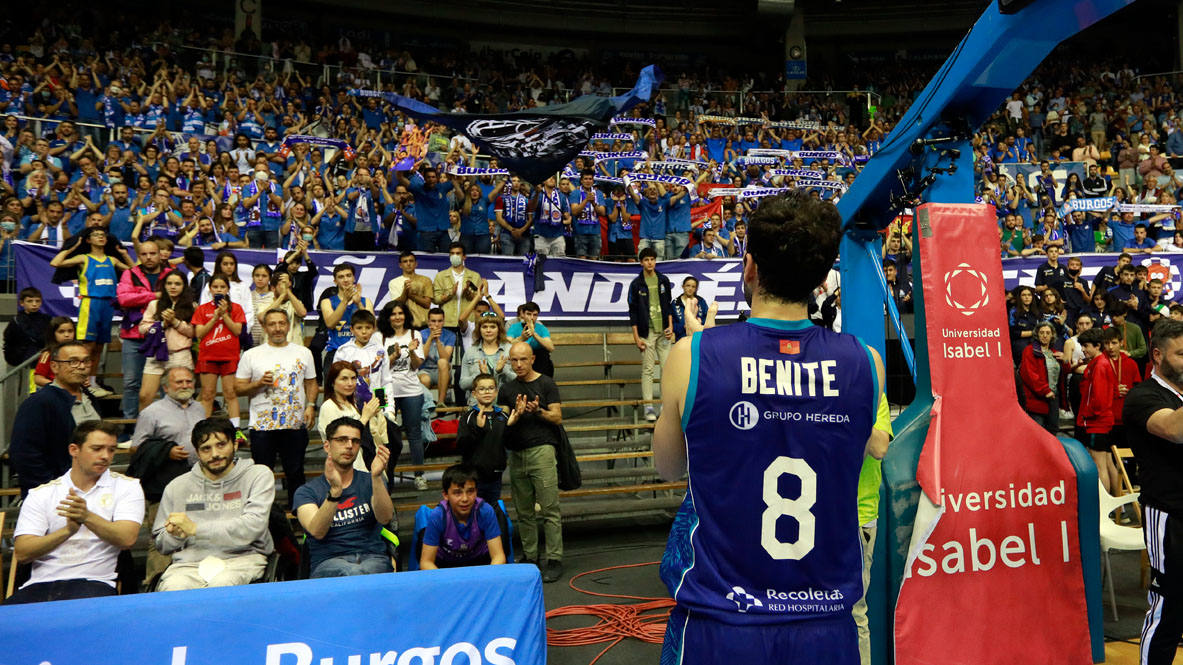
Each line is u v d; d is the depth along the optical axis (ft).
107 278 28.27
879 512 12.70
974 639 12.39
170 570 16.19
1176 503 12.01
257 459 22.61
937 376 12.53
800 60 83.05
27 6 63.87
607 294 38.65
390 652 10.01
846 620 6.45
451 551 17.63
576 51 87.15
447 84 72.90
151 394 25.72
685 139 59.06
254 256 33.32
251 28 72.49
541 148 28.25
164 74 53.72
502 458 21.68
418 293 31.96
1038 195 55.52
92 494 15.38
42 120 42.65
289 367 22.86
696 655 6.31
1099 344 27.09
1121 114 71.67
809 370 6.49
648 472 28.30
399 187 36.37
